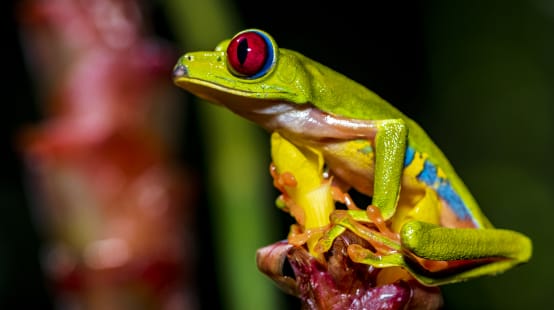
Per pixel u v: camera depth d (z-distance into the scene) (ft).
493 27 2.41
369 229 1.11
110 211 1.33
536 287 2.27
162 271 1.33
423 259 1.13
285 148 1.14
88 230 1.33
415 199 1.20
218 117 1.33
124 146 1.33
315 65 1.18
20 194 2.23
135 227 1.33
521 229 2.41
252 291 1.33
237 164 1.33
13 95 2.25
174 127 1.35
